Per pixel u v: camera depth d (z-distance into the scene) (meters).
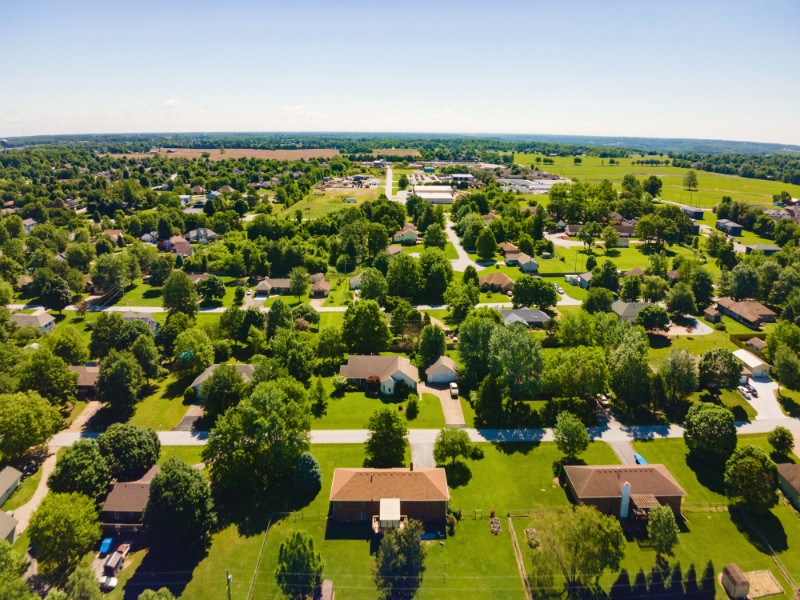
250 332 101.25
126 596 49.03
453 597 49.09
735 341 105.38
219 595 49.22
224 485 61.00
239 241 181.50
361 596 48.97
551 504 61.50
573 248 187.38
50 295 124.12
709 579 51.88
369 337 99.62
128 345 95.94
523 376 80.38
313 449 71.88
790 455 70.56
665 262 144.50
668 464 69.56
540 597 49.34
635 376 80.38
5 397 68.81
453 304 113.62
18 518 59.59
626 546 55.44
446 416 80.12
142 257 158.12
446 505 59.06
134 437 65.00
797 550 55.75
